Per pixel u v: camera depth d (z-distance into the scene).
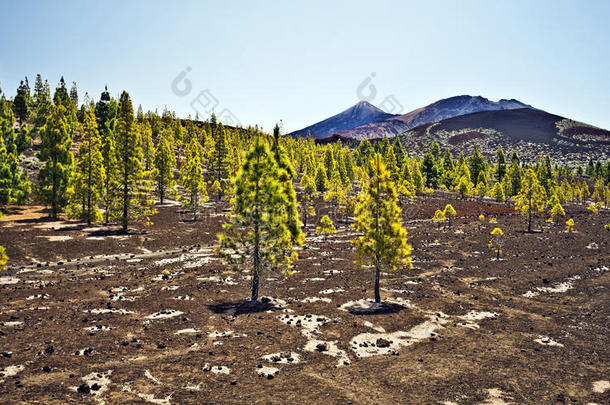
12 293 21.47
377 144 141.12
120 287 24.00
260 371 12.29
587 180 156.75
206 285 25.19
